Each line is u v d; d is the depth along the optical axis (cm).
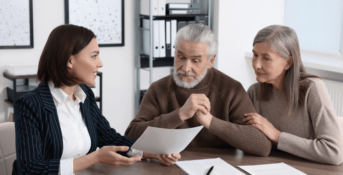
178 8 373
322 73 361
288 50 159
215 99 181
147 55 377
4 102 329
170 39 378
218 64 401
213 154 165
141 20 385
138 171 143
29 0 327
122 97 391
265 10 415
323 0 384
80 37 132
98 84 370
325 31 385
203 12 402
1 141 154
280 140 161
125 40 383
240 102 177
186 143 143
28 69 308
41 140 133
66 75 133
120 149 128
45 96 136
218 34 394
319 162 156
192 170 144
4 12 318
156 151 145
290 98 165
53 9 342
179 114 156
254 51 164
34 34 337
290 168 147
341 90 332
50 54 131
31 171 123
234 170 144
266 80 166
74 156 146
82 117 153
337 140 154
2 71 325
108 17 368
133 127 171
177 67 167
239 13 401
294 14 416
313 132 167
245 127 163
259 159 159
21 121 129
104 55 374
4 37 322
